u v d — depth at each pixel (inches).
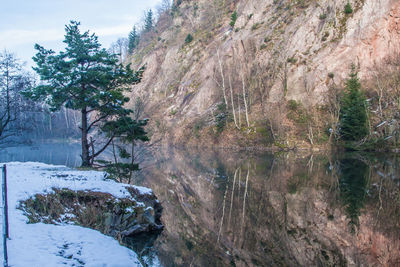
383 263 383.2
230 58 2456.9
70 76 726.5
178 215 616.4
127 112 794.2
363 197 697.0
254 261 391.9
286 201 692.1
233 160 1454.2
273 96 1956.2
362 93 1598.2
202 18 3555.6
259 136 1839.3
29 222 320.8
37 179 502.0
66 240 295.1
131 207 486.6
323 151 1605.6
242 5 2920.8
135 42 4785.9
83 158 802.8
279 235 490.0
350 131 1590.8
